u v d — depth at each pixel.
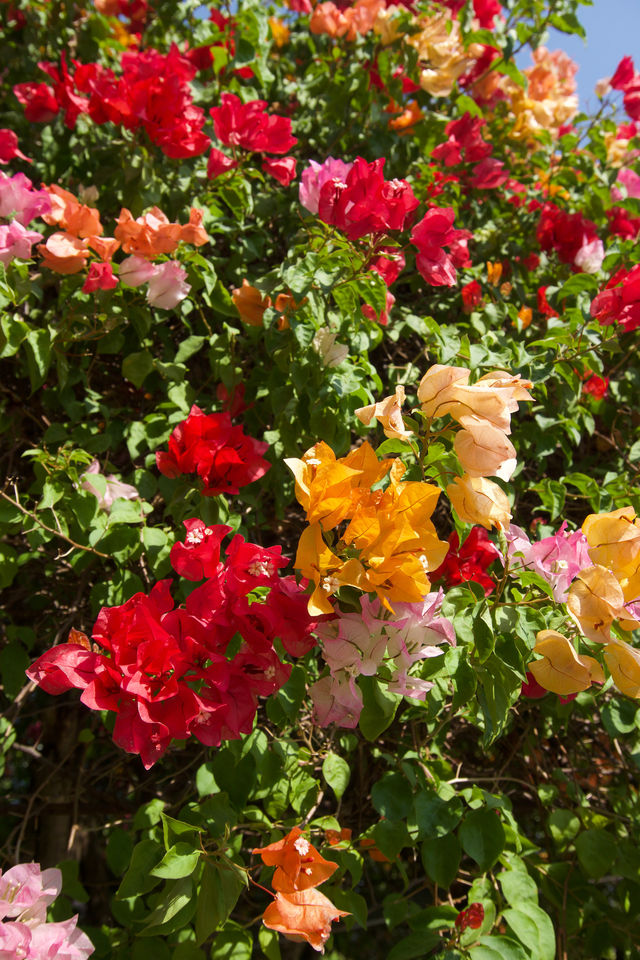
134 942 1.40
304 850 1.09
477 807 1.31
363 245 1.67
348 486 1.03
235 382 1.76
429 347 1.85
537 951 1.29
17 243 1.53
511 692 1.23
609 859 1.46
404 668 1.13
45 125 2.21
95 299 1.64
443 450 1.18
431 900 1.86
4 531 1.57
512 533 1.30
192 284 1.77
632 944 1.55
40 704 2.23
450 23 2.38
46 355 1.58
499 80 2.58
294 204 2.12
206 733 1.13
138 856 1.19
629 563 1.14
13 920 1.14
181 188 1.98
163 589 1.18
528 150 2.67
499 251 2.29
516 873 1.38
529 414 1.94
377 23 2.24
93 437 1.68
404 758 1.42
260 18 2.26
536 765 1.88
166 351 1.91
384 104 2.25
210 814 1.28
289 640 1.16
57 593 1.99
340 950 2.50
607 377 2.09
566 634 1.23
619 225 2.33
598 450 2.26
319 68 2.35
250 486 1.73
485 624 1.19
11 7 2.44
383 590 1.04
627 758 1.93
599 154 2.61
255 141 1.85
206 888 1.15
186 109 1.82
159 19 2.45
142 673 1.08
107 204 2.01
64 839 2.23
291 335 1.62
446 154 2.15
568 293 1.95
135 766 2.33
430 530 1.07
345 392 1.58
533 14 2.37
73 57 2.38
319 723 1.21
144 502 1.57
